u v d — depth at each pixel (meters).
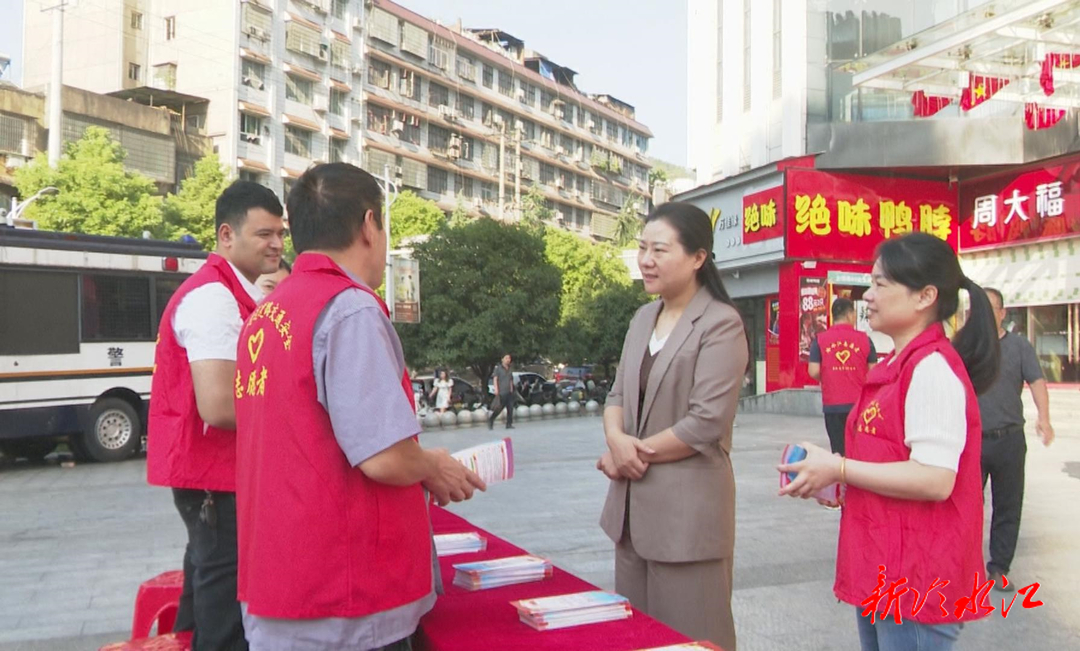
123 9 36.66
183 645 2.91
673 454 2.71
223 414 2.61
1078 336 16.91
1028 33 12.84
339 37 41.31
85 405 11.95
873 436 2.29
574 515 7.67
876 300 2.35
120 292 12.40
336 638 1.79
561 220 59.50
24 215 22.58
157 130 31.59
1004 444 4.87
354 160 42.38
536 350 25.59
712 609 2.73
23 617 4.97
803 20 19.36
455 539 3.08
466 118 51.91
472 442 15.16
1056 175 17.27
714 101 23.22
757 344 21.88
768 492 8.55
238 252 2.97
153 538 7.12
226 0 35.72
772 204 19.62
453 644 2.04
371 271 2.09
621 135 69.75
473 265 25.20
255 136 36.97
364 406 1.79
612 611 2.24
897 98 19.06
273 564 1.81
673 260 2.82
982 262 19.34
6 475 11.34
